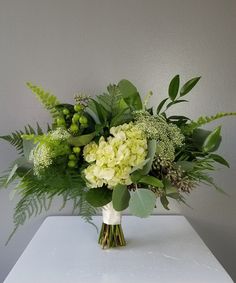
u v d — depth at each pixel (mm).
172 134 860
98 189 847
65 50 1296
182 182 824
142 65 1313
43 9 1279
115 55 1306
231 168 1355
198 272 870
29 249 1003
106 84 1312
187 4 1301
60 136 807
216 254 1387
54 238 1094
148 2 1295
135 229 1188
